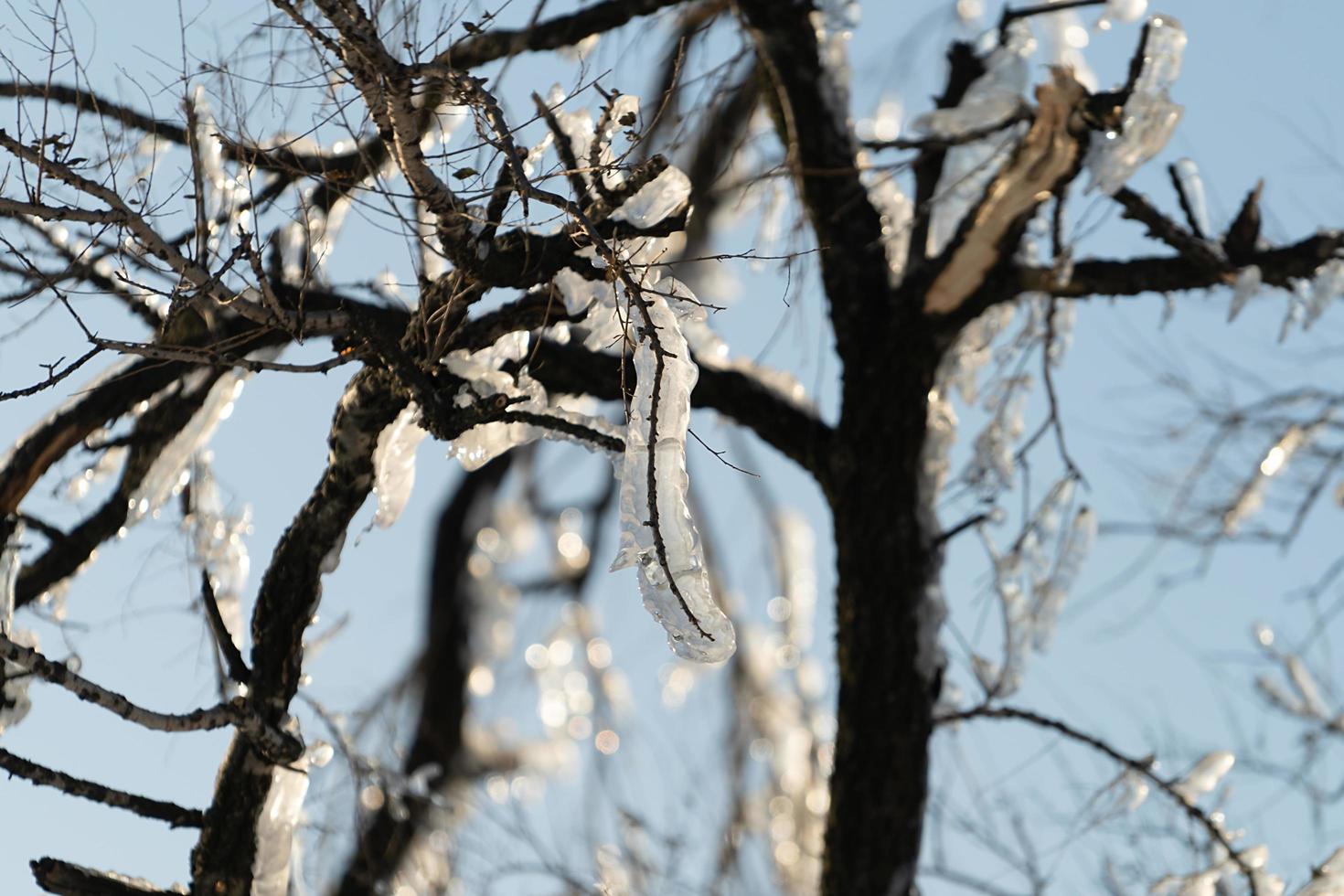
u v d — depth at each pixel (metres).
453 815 12.21
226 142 6.46
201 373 8.35
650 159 6.48
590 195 6.61
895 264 10.25
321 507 7.52
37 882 7.51
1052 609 9.61
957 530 9.48
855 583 9.53
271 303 6.20
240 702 7.40
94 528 8.50
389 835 11.91
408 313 7.89
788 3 9.45
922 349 9.50
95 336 5.88
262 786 7.84
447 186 6.19
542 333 7.80
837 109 9.60
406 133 5.87
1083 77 10.41
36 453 8.24
